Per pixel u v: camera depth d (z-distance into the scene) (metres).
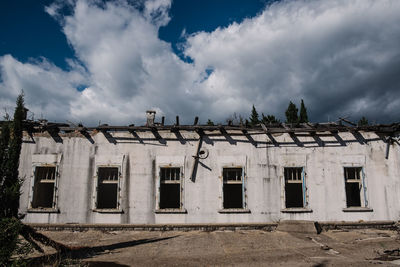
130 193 12.91
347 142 13.29
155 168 13.14
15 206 7.75
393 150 13.12
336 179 13.02
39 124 13.16
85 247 9.30
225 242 9.93
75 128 13.10
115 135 13.45
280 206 12.82
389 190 12.82
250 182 12.98
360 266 7.27
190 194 12.87
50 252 8.54
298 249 9.00
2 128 8.34
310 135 13.40
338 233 11.18
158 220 12.65
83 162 13.18
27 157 13.11
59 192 12.86
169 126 13.22
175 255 8.48
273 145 13.34
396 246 9.28
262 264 7.59
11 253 6.39
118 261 7.89
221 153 13.24
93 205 12.77
